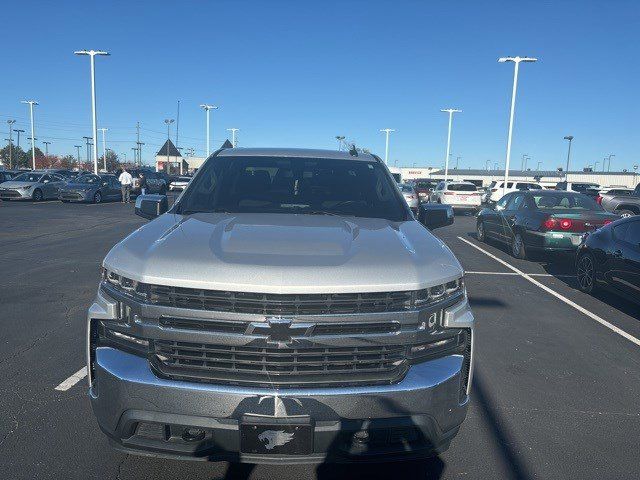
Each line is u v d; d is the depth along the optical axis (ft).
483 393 14.26
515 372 15.84
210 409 7.87
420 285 8.33
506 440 11.81
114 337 8.58
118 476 10.04
